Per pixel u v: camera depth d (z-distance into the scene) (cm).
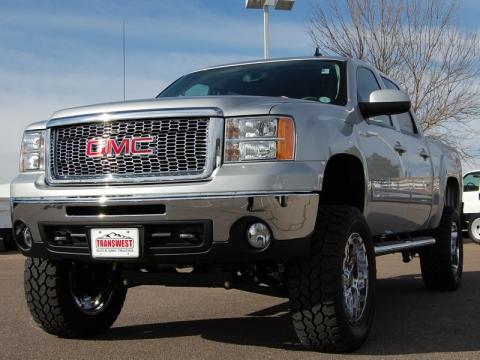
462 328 525
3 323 570
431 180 666
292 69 555
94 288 513
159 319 584
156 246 407
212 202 389
